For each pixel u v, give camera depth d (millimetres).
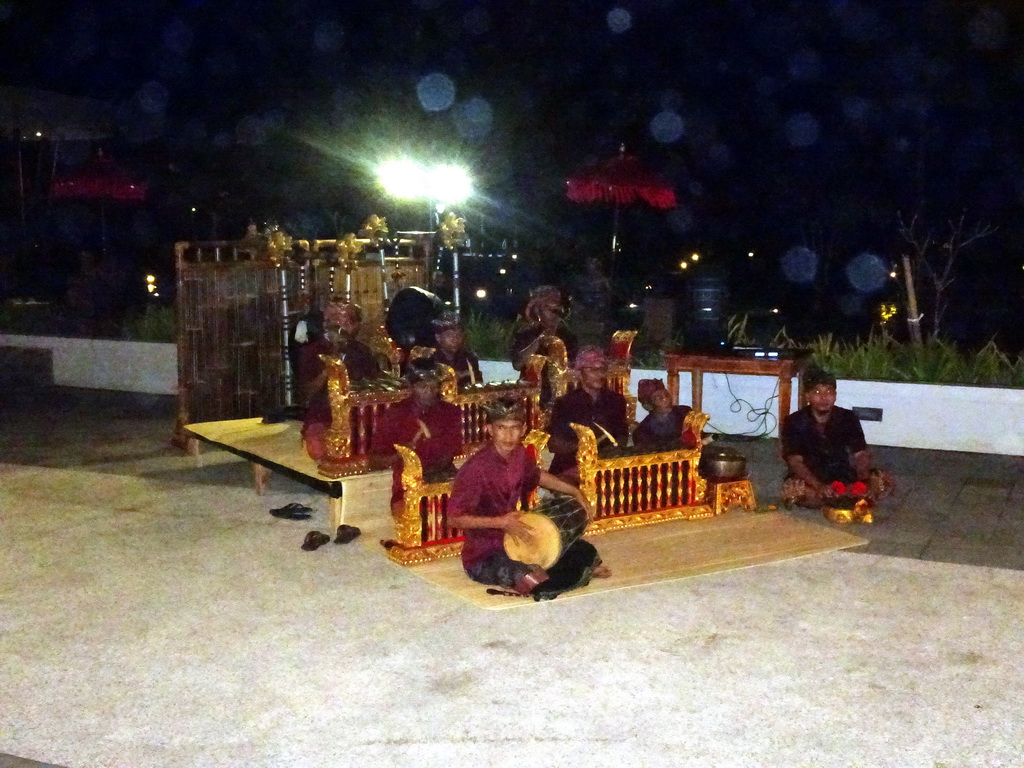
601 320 11875
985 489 8242
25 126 18266
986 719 4344
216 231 18938
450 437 6871
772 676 4762
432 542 6449
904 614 5512
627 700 4539
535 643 5156
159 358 13453
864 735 4219
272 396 10211
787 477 7699
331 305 7930
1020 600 5719
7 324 15906
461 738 4227
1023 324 16875
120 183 15508
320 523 7375
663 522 7109
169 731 4309
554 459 7453
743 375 10375
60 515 7594
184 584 6078
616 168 12656
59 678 4820
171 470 9055
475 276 16844
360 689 4672
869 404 9977
